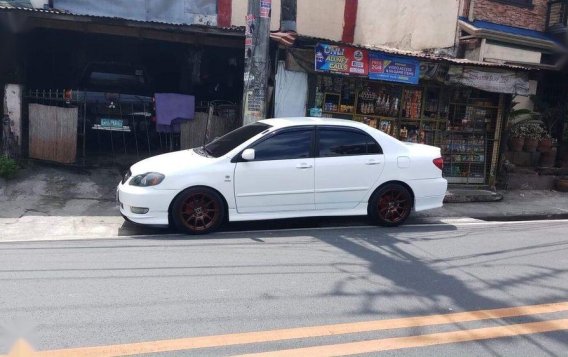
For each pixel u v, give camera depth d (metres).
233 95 13.01
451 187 11.34
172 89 12.86
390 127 10.84
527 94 11.05
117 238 6.93
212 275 5.41
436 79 10.43
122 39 12.38
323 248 6.64
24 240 6.79
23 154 9.77
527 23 13.95
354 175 7.68
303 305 4.68
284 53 9.75
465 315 4.59
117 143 10.78
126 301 4.62
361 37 15.34
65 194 9.02
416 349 3.92
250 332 4.09
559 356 3.90
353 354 3.80
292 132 7.48
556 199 11.26
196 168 7.01
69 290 4.86
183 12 13.19
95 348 3.73
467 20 13.16
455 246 7.00
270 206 7.34
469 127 11.54
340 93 10.32
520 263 6.27
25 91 9.91
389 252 6.57
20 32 10.00
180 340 3.91
